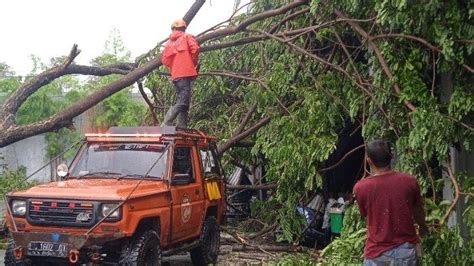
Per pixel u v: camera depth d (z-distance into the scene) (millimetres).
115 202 7301
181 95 10211
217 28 11250
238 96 12664
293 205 10586
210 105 13289
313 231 11328
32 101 20922
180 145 9023
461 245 6336
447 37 6840
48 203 7453
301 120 9766
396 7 6809
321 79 9711
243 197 14195
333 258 7211
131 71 11414
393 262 4871
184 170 9062
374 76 8328
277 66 10383
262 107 10672
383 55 8016
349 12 8953
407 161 7672
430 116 7062
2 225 11500
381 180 4988
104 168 8703
